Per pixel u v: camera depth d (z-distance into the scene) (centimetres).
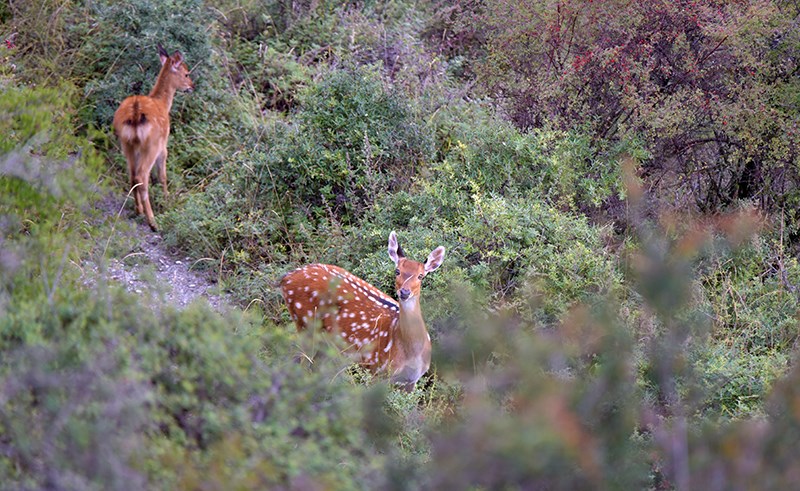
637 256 1234
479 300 1078
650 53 1550
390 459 724
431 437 759
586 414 680
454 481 629
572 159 1494
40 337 706
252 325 916
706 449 700
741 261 1371
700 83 1559
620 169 1477
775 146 1493
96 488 604
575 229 1330
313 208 1454
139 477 609
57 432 626
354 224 1432
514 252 1260
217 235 1420
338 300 1131
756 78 1544
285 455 671
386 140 1491
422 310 1166
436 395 1089
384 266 1284
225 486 624
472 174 1433
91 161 1041
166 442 651
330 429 727
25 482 614
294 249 1396
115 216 1311
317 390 763
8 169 955
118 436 634
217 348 727
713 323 1191
